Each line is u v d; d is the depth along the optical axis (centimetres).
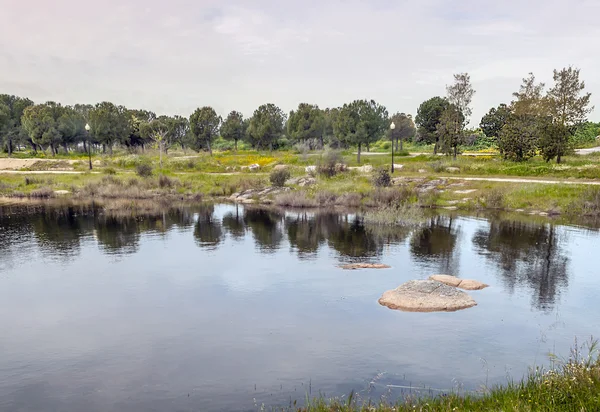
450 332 941
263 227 2314
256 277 1388
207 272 1451
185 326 1006
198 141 6262
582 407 484
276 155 5597
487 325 977
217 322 1027
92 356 862
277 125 6450
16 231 2203
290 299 1178
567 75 3897
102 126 6512
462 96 4438
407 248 1780
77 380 770
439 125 4778
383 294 1182
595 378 577
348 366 798
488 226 2244
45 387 748
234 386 738
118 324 1022
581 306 1098
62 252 1750
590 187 2769
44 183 4081
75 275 1424
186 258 1648
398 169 4094
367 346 881
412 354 842
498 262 1539
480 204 2872
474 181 3291
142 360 844
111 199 3512
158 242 1947
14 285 1321
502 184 3112
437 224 2328
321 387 725
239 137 6731
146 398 707
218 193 3684
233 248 1819
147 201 3394
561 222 2342
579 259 1572
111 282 1348
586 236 1973
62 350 891
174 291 1259
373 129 4597
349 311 1080
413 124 7712
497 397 585
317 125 6288
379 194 3106
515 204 2795
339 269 1470
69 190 3847
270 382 748
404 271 1438
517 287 1255
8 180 4228
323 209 2970
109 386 748
